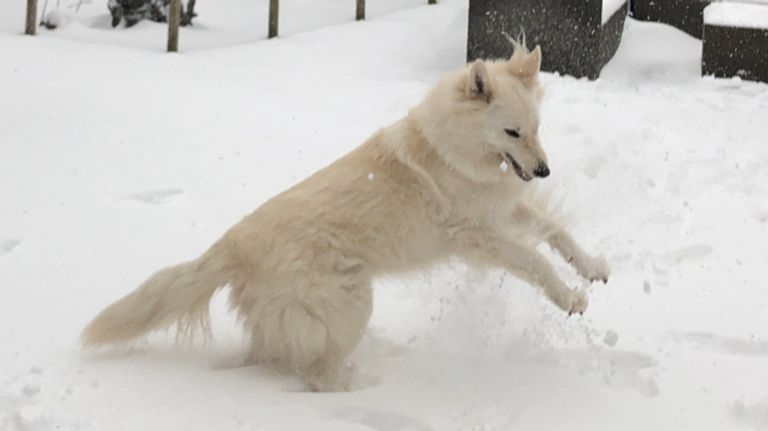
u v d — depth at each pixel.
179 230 6.25
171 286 4.68
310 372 4.64
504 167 4.71
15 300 5.29
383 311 5.37
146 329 4.73
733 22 9.67
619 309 5.26
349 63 10.23
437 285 5.51
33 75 9.05
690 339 4.94
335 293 4.60
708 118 8.49
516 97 4.62
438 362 4.78
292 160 7.47
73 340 4.90
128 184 6.92
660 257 5.93
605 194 6.86
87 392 4.35
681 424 4.14
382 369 4.70
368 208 4.70
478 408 4.29
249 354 4.83
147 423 4.10
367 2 13.08
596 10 9.63
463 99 4.68
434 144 4.75
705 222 6.41
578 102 8.84
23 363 4.62
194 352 4.90
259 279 4.61
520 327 5.03
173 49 10.40
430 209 4.83
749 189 6.90
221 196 6.79
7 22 11.48
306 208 4.67
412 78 9.89
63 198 6.64
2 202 6.52
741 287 5.50
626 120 8.25
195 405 4.27
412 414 4.21
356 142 7.89
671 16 11.09
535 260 4.80
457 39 10.99
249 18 12.40
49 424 4.07
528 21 9.91
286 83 9.47
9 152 7.34
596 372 4.63
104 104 8.47
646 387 4.48
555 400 4.36
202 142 7.76
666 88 9.48
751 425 4.12
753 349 4.82
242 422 4.13
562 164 7.29
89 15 12.18
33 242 6.00
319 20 12.20
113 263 5.78
